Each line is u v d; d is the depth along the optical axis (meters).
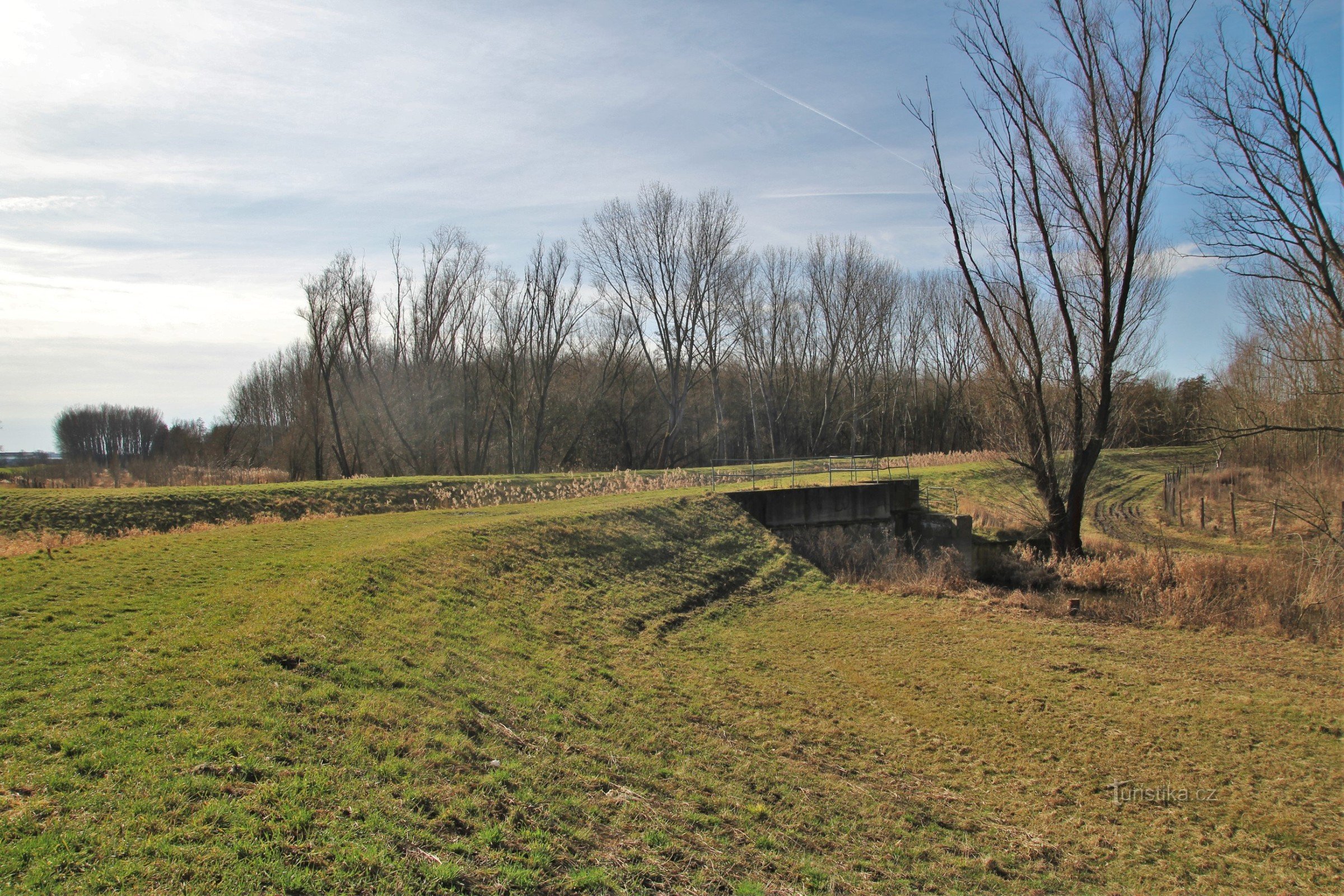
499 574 15.27
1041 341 30.42
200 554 14.31
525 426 54.16
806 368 67.94
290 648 9.22
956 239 26.05
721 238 52.88
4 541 17.92
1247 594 20.02
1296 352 32.12
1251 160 19.20
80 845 5.30
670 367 54.31
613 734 9.65
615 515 21.33
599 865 6.58
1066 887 7.71
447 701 9.04
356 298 49.12
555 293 51.75
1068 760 10.80
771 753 10.16
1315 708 12.77
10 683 7.65
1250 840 8.80
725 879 6.81
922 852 8.09
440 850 6.16
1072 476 25.67
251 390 82.06
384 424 50.97
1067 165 24.23
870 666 14.51
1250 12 18.70
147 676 8.07
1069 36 23.98
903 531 28.84
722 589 19.55
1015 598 20.33
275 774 6.61
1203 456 57.59
